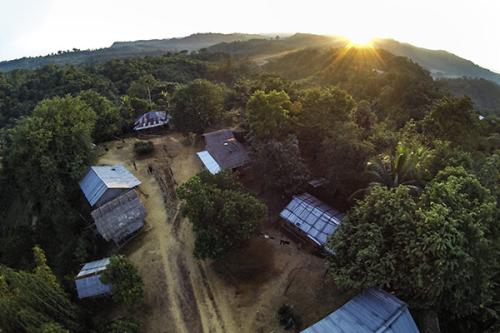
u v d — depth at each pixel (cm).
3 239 4531
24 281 2397
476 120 3969
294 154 3506
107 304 2923
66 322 2509
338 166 3262
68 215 4153
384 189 2488
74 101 5169
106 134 5888
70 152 4522
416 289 2152
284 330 2517
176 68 14775
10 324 2166
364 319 2067
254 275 2988
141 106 7125
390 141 3500
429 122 4009
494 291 2344
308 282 2861
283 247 3222
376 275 2103
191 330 2641
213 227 2802
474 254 2019
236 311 2723
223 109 5903
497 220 2266
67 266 3559
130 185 4069
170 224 3797
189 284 3028
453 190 2291
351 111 4166
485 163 3039
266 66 19462
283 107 4175
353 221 2456
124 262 2781
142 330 2683
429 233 2017
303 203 3294
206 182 3297
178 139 5797
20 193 4938
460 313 2175
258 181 4009
